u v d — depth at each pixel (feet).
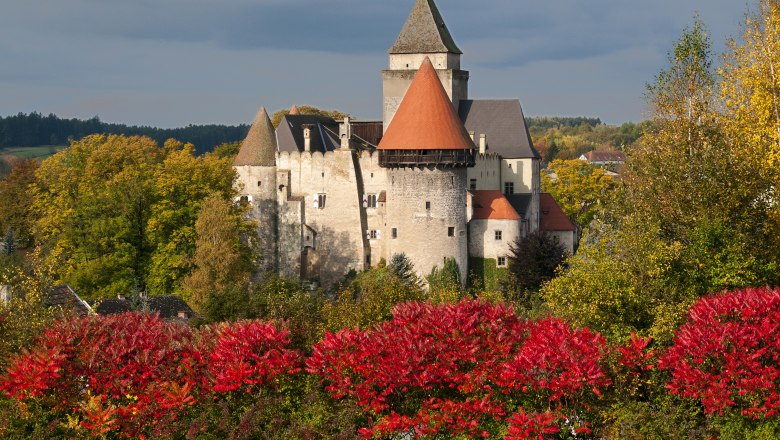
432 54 607.78
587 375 161.07
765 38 249.34
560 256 466.29
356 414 170.09
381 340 171.63
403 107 513.45
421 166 506.07
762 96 246.06
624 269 211.61
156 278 431.02
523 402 168.04
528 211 575.79
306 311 266.36
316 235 570.46
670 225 228.63
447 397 171.94
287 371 172.35
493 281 529.86
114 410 162.50
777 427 158.81
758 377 158.81
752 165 228.84
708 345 162.91
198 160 484.74
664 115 249.14
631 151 246.47
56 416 172.65
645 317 208.64
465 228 519.19
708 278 215.51
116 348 173.78
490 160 579.07
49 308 226.38
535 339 171.01
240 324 182.09
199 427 163.12
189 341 183.62
